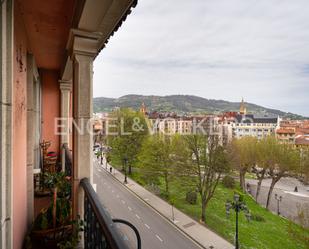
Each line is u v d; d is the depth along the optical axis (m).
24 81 2.68
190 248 10.84
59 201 2.54
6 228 1.25
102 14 1.79
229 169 18.30
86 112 2.13
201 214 15.89
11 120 1.29
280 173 22.70
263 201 23.11
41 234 2.24
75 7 2.16
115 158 26.75
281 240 13.48
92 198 1.50
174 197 18.27
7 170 1.26
